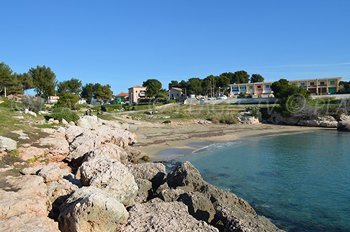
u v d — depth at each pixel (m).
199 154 43.28
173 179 22.44
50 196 16.45
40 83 111.62
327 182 28.97
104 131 41.06
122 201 16.88
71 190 17.05
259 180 29.67
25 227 11.95
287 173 32.47
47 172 18.92
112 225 13.06
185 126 80.88
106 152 27.06
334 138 63.06
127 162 31.61
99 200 12.77
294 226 19.39
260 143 55.38
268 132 73.50
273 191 26.25
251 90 164.75
